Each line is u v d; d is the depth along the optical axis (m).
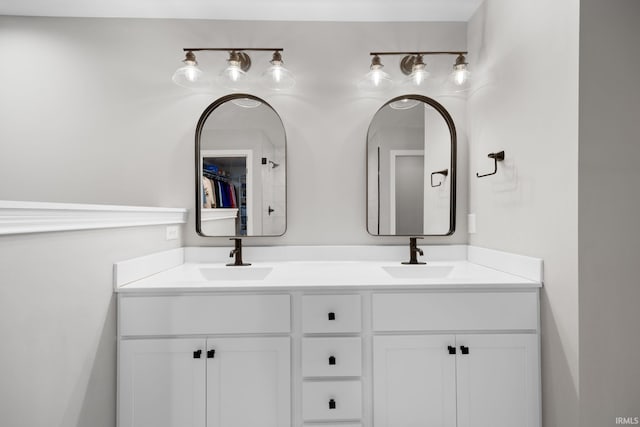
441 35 1.80
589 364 1.02
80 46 1.75
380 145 1.78
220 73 1.72
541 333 1.21
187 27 1.78
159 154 1.78
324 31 1.79
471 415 1.20
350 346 1.20
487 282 1.22
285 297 1.20
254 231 1.77
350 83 1.79
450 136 1.79
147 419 1.18
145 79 1.77
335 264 1.71
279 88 1.78
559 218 1.10
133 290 1.19
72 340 0.98
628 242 1.02
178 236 1.71
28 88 1.74
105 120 1.76
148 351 1.18
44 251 0.87
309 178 1.79
